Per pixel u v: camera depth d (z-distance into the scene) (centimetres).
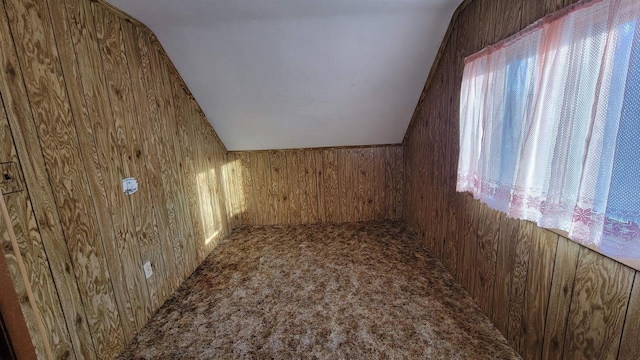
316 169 351
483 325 173
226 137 317
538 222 115
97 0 152
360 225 349
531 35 120
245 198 361
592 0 90
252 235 332
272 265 260
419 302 198
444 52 219
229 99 261
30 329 91
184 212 241
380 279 229
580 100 96
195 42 204
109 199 160
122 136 171
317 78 239
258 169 353
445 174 229
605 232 89
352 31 200
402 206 358
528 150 120
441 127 232
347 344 164
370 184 354
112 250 160
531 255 135
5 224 61
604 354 99
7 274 54
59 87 133
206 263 267
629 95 80
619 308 93
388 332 172
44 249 123
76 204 139
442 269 239
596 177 91
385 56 223
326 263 259
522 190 123
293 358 156
